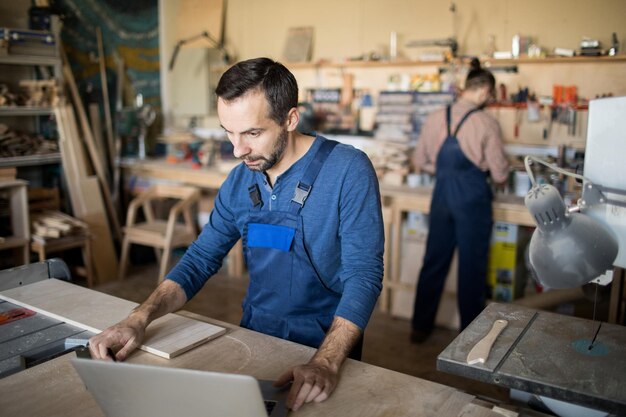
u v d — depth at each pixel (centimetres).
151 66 569
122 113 510
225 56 530
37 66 473
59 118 448
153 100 575
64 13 487
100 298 177
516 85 418
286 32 512
